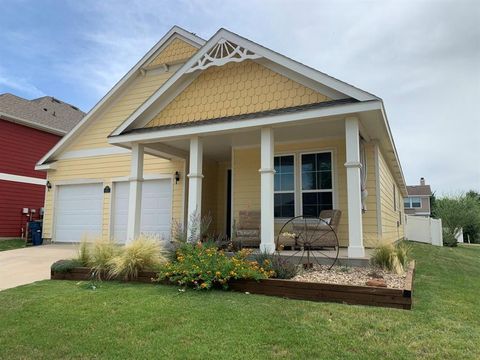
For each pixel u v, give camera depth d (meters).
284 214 9.80
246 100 8.40
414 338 3.59
